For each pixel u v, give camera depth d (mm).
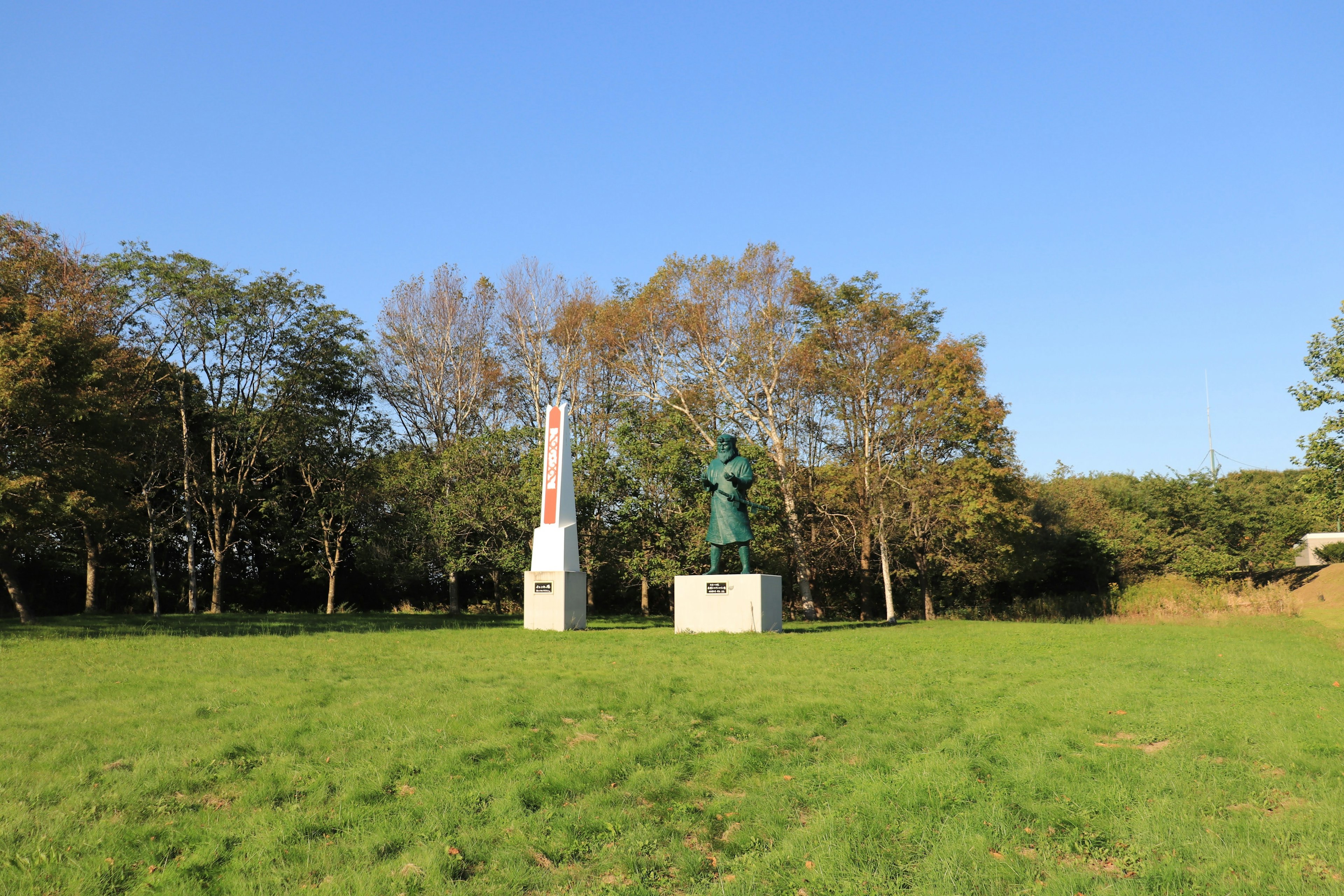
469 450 36906
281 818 7195
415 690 12258
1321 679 13609
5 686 12297
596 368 42875
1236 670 14805
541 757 9133
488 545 37875
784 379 40375
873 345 39438
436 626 25891
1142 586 48688
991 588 49719
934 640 20766
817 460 43125
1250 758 8938
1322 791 7777
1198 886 6121
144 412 32594
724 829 7430
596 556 36719
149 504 35125
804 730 10289
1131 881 6184
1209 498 52844
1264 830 6973
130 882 6125
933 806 7680
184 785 7922
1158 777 8289
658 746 9438
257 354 39406
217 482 37688
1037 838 7051
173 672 13789
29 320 24281
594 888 6246
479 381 43438
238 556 43750
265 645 18125
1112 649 18500
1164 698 11969
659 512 35750
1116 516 53750
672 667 15164
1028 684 13516
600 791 8070
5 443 23141
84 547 35844
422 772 8422
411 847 6734
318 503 40656
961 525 37469
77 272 32688
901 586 48594
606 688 12680
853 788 8242
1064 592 53156
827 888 6234
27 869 6137
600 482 35594
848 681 13570
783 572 44781
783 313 38625
